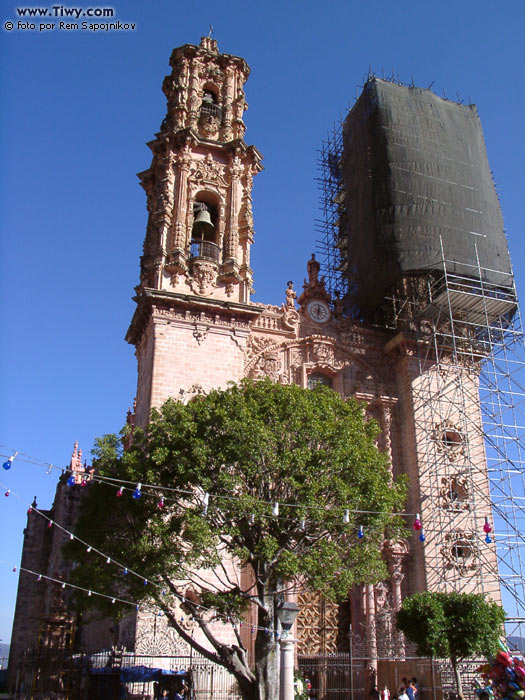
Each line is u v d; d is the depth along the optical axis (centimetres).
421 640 3188
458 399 4484
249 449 2573
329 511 2572
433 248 4716
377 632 3788
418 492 4128
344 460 2700
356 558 2723
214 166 4644
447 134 5212
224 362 4038
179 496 2644
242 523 2659
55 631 3547
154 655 3161
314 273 4728
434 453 4197
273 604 2619
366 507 2719
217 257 4378
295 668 3484
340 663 3734
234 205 4528
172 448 2709
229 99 4972
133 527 2672
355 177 5353
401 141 5028
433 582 3934
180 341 4000
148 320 4159
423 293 4747
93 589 2634
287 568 2439
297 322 4500
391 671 3728
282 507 2588
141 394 4172
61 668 3177
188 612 2658
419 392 4394
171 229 4359
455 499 4200
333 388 4466
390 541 3984
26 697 3212
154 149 4725
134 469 2644
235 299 4259
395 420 4434
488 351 4691
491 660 1345
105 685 3141
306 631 3859
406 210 4812
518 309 4678
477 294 4566
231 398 2784
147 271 4456
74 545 2814
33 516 5147
